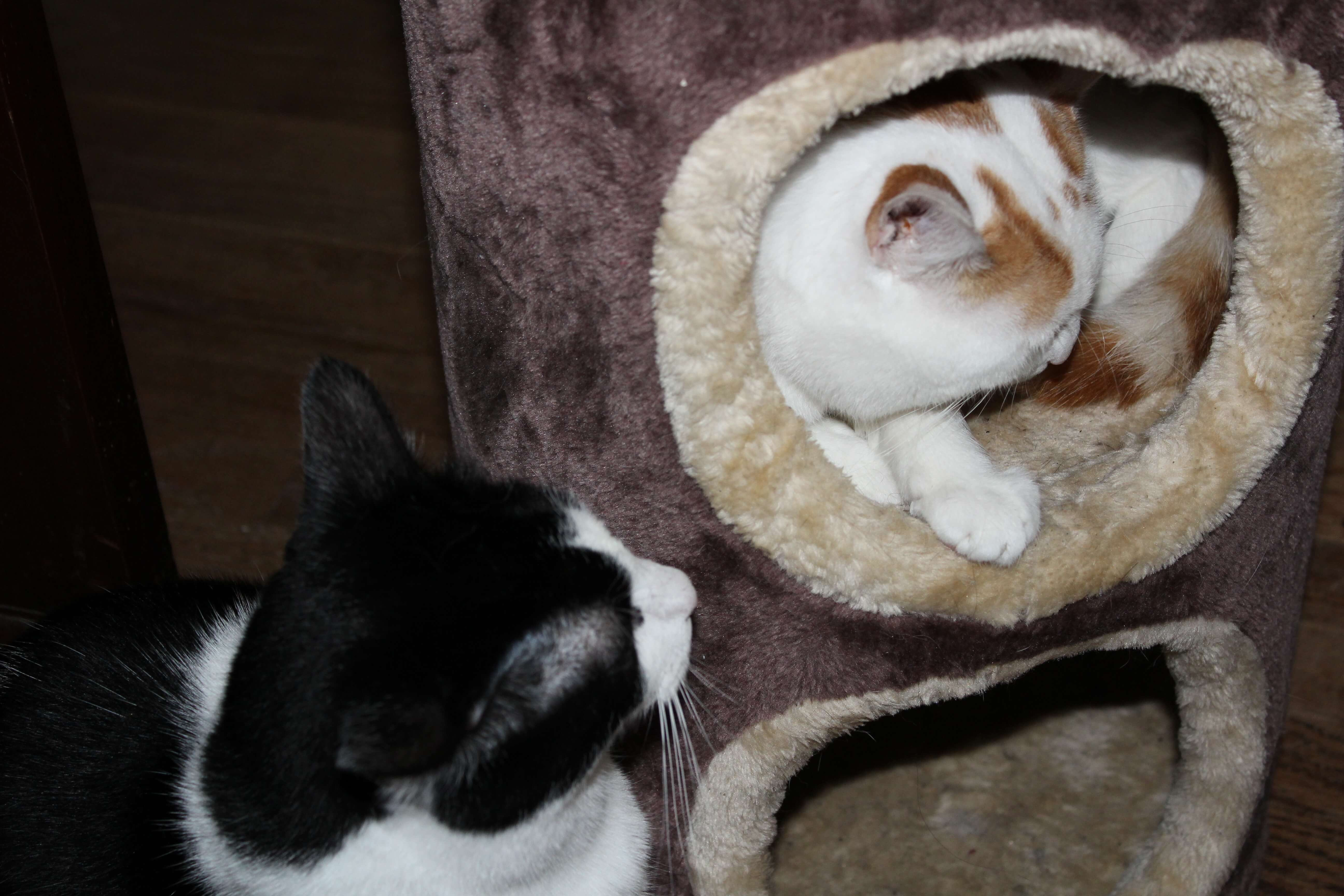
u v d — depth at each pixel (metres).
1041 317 1.35
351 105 3.22
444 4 1.12
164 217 2.83
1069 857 1.69
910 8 1.00
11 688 1.35
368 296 2.61
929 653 1.25
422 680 0.98
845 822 1.74
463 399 1.36
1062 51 1.03
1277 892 1.65
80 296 1.58
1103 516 1.25
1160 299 1.62
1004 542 1.21
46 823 1.22
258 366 2.44
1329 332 1.24
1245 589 1.35
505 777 1.07
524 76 1.09
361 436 1.15
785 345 1.39
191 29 3.54
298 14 3.61
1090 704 1.88
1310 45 1.09
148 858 1.17
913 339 1.34
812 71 1.01
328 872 1.11
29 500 1.75
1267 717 1.47
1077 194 1.37
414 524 1.12
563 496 1.23
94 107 3.21
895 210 1.26
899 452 1.43
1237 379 1.24
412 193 2.90
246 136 3.10
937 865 1.68
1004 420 1.69
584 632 1.11
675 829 1.41
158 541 1.84
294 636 1.07
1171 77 1.07
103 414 1.67
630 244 1.10
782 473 1.16
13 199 1.48
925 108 1.31
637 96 1.04
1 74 1.39
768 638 1.27
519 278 1.19
